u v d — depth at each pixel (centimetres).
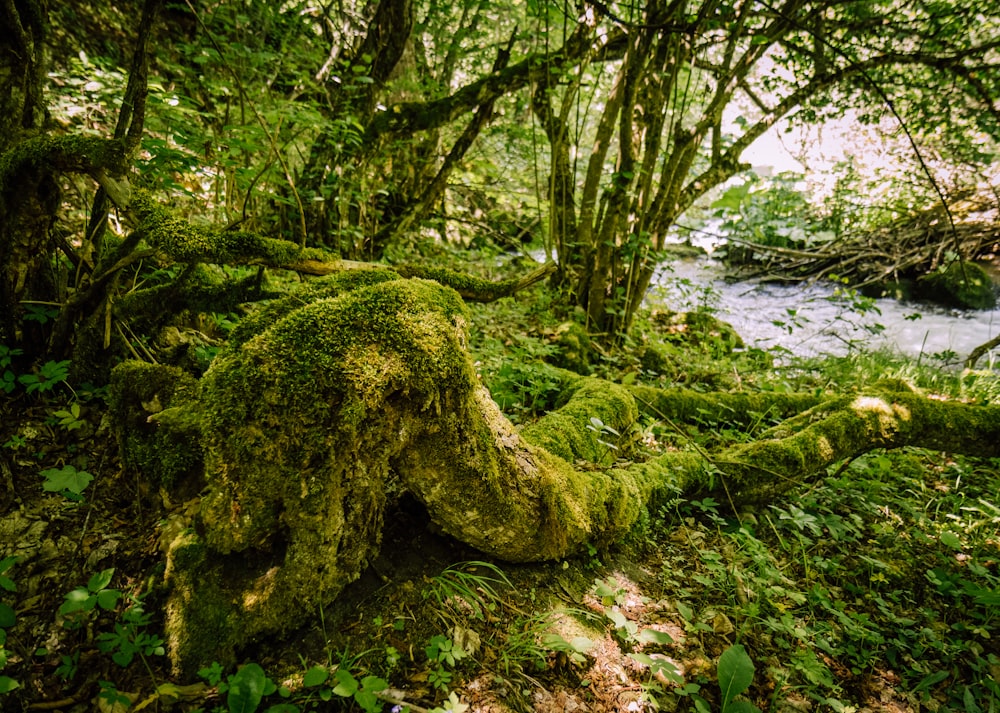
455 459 185
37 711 145
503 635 190
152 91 302
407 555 205
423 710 154
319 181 429
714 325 632
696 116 852
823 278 1010
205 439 157
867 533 306
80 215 374
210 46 395
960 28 507
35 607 171
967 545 299
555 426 289
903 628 234
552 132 514
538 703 170
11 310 233
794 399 433
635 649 201
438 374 174
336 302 168
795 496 323
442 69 736
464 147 534
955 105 566
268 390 155
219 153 297
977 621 247
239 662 161
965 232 927
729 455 320
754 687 198
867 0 477
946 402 347
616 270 525
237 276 344
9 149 219
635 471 285
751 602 232
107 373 247
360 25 464
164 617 166
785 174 893
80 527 198
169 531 178
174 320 271
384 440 175
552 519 217
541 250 852
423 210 541
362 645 171
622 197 504
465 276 252
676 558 261
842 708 188
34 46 233
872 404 342
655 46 462
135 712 145
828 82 502
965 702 192
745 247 1046
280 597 164
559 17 456
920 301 922
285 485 159
